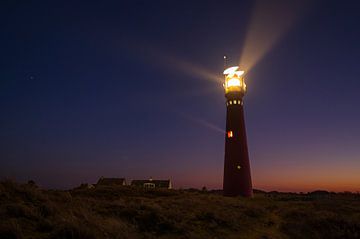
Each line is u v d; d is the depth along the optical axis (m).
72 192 41.84
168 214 20.34
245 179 57.66
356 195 68.88
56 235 12.54
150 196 43.88
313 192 83.88
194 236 16.97
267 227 23.69
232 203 34.62
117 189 46.41
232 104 62.03
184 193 51.62
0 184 19.11
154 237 15.89
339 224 22.22
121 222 16.61
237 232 20.48
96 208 20.72
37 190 20.33
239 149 59.16
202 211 24.39
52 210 16.11
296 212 29.03
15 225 12.45
